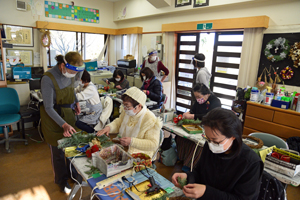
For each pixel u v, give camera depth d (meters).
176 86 5.74
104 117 2.85
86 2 6.49
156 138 1.76
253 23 3.61
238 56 4.27
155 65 4.69
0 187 2.51
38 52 5.84
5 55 5.32
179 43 5.43
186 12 4.90
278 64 3.54
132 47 6.53
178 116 2.74
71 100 2.17
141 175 1.49
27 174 2.81
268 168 1.79
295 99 3.09
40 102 3.58
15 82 4.30
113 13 7.11
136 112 1.77
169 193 1.31
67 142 1.83
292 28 3.31
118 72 4.34
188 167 2.91
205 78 3.86
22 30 5.50
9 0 5.21
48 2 5.80
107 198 1.25
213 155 1.17
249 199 1.05
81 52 6.68
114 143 1.79
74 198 2.36
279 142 2.19
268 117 3.29
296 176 1.67
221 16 4.23
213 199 1.06
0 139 3.64
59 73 2.01
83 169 1.50
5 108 3.58
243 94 3.75
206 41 4.82
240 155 1.07
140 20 6.23
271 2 3.52
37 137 3.98
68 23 6.24
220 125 0.97
